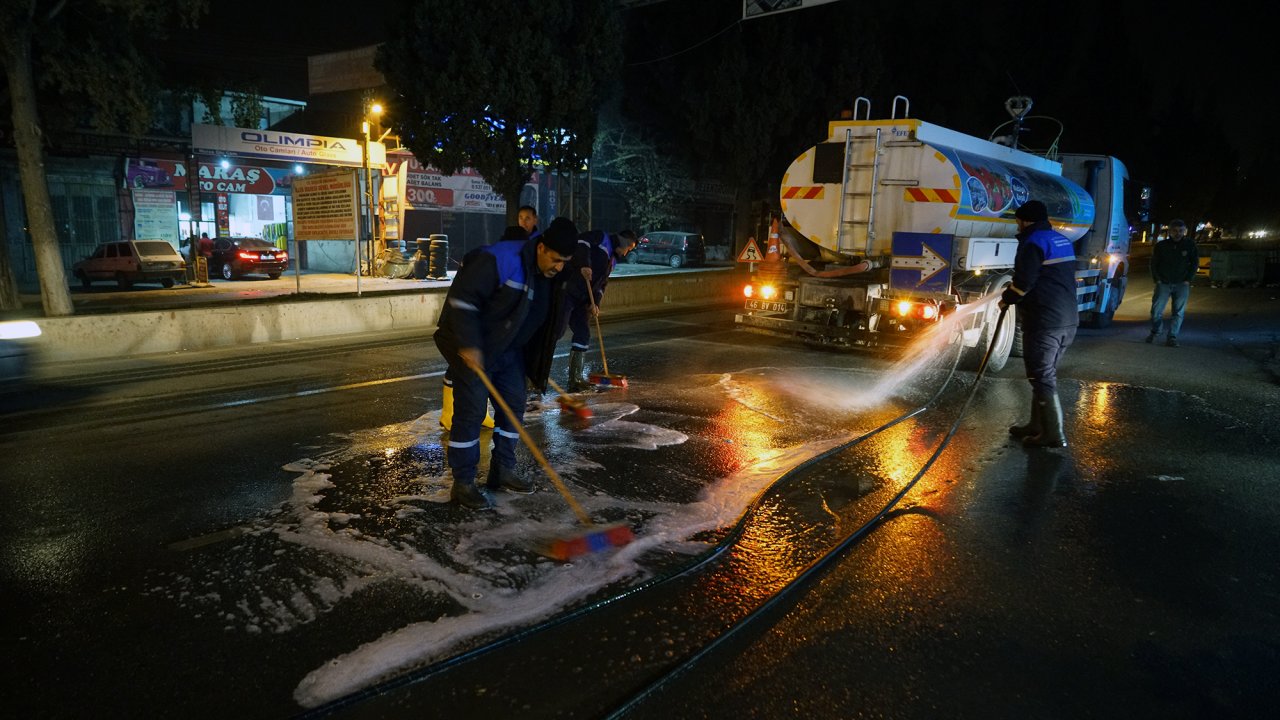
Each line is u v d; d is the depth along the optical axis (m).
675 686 2.81
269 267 24.30
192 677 2.84
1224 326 14.27
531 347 4.79
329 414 6.89
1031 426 6.28
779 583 3.66
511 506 4.57
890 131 9.16
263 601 3.42
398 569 3.73
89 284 22.27
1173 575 3.87
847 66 24.69
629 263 30.97
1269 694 2.86
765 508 4.66
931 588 3.67
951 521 4.54
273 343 11.26
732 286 19.84
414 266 24.28
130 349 10.06
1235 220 69.88
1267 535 4.41
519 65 16.03
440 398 7.56
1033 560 4.01
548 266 4.37
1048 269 5.98
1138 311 16.95
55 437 6.10
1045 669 2.99
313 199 13.86
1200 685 2.91
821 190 9.77
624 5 17.92
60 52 11.93
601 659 2.99
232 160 26.97
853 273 9.59
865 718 2.65
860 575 3.79
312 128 29.92
